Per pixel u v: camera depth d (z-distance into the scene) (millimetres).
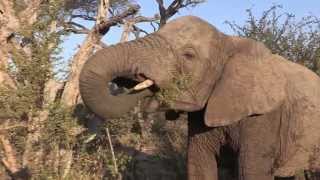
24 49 5566
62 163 5910
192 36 6195
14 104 5117
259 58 6445
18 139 5387
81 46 7156
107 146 6977
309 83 6875
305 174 6891
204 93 6227
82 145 6406
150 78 5879
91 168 6883
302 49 10805
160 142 9578
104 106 5656
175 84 6004
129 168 8516
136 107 6465
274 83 6371
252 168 6297
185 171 8773
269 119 6383
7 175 5879
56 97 6719
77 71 6789
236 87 6219
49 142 5469
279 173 6652
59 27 5703
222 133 6523
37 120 5289
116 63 5734
